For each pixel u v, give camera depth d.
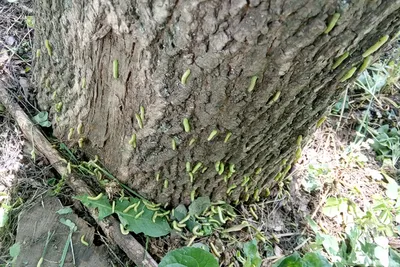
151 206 0.51
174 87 0.38
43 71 0.51
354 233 0.55
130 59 0.39
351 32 0.32
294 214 0.57
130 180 0.51
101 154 0.52
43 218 0.50
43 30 0.47
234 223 0.54
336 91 0.40
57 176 0.54
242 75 0.35
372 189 0.61
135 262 0.47
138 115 0.43
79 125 0.50
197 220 0.52
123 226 0.48
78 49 0.43
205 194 0.51
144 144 0.45
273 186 0.57
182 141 0.44
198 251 0.43
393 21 0.33
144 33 0.36
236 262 0.51
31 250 0.48
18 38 0.62
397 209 0.58
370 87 0.69
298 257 0.44
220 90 0.37
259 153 0.46
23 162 0.53
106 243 0.49
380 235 0.57
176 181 0.49
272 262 0.52
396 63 0.71
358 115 0.68
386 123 0.68
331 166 0.62
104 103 0.46
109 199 0.50
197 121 0.41
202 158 0.45
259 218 0.55
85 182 0.52
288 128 0.44
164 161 0.46
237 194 0.53
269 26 0.31
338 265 0.51
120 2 0.35
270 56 0.34
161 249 0.49
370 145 0.66
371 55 0.37
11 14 0.64
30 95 0.57
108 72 0.42
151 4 0.33
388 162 0.63
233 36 0.32
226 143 0.43
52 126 0.55
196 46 0.34
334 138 0.65
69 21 0.42
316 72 0.36
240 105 0.39
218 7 0.31
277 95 0.37
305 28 0.31
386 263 0.53
